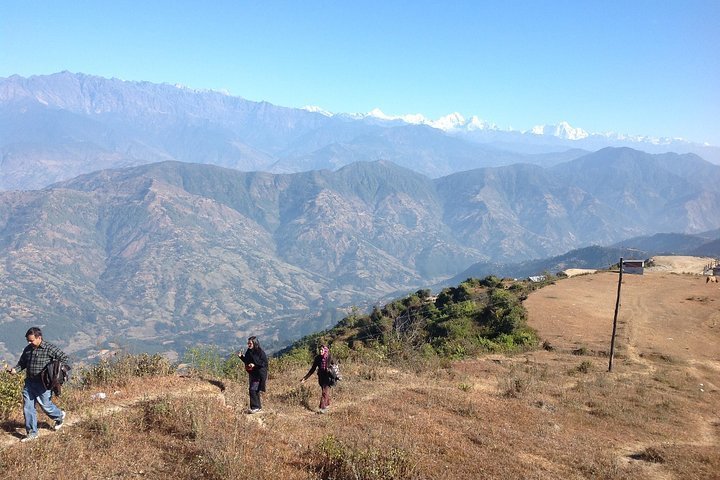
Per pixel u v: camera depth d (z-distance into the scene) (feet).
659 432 54.03
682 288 196.24
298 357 80.02
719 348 119.24
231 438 31.58
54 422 31.91
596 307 160.45
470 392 61.11
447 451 37.50
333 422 41.68
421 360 82.79
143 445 30.50
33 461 26.32
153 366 50.08
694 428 58.44
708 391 83.97
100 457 28.14
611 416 58.03
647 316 149.48
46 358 29.96
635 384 82.23
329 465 31.53
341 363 74.90
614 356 108.58
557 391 68.95
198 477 27.17
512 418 51.08
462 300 190.60
